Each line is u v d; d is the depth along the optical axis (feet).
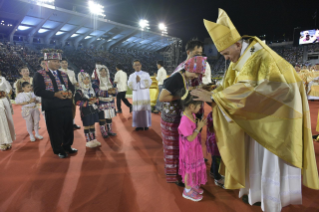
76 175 9.91
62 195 8.31
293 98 6.15
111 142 14.51
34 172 10.31
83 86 12.98
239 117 6.51
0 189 8.84
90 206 7.57
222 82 8.12
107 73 15.08
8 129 13.50
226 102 6.54
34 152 13.00
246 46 6.71
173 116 8.05
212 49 103.91
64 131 12.21
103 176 9.76
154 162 11.16
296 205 7.39
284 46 89.45
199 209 7.27
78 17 71.72
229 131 6.93
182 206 7.47
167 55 60.39
